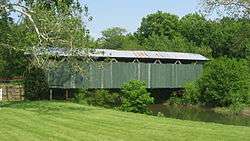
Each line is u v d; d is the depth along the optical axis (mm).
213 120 42188
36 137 19047
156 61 57500
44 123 23547
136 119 25688
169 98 60938
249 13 30125
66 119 25375
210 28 91750
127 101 39750
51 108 32219
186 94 58250
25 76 44969
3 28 35500
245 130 21500
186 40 92875
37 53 32750
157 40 89188
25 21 32094
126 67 53750
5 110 30219
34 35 31484
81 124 23172
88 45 33000
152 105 58312
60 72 46844
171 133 20172
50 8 34031
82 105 36125
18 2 31500
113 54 52750
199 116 45844
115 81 52594
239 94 54219
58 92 48969
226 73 54281
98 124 23188
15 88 45188
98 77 50938
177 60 59344
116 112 30125
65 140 18344
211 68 56719
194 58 60531
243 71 56000
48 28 31188
